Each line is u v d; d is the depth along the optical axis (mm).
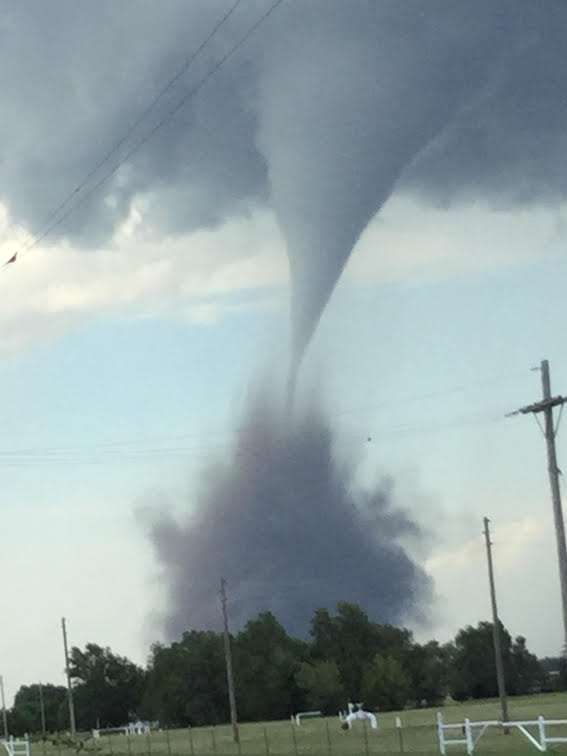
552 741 45719
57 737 104625
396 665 160125
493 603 67375
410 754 51406
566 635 38938
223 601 88062
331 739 74312
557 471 39750
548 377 39875
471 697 171250
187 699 164875
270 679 163250
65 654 108438
